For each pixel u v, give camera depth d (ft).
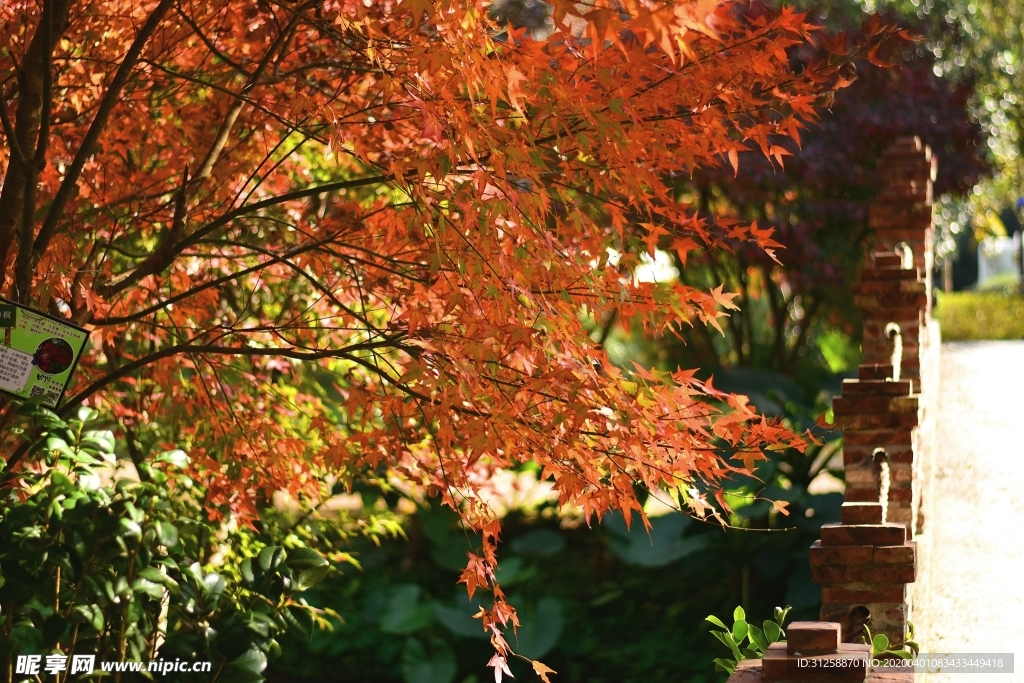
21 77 14.12
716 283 43.62
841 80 13.97
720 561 34.01
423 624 32.48
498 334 11.62
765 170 36.47
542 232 11.48
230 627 12.98
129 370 14.90
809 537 31.76
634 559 33.01
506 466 14.11
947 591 18.15
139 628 12.86
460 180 11.84
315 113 14.10
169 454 13.98
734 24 10.46
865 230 40.47
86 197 16.62
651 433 12.21
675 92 12.90
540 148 13.04
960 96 43.06
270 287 20.24
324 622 17.94
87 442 13.11
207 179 16.89
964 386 31.91
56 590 12.46
